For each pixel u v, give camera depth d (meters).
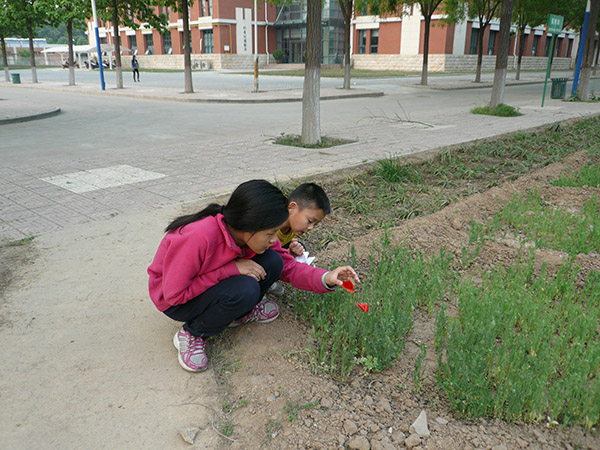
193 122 12.80
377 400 2.41
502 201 5.57
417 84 27.47
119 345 2.82
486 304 2.97
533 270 3.67
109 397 2.41
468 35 40.75
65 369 2.60
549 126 10.91
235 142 9.55
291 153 8.27
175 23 48.12
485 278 3.55
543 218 4.85
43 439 2.14
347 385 2.51
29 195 5.76
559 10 24.95
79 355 2.72
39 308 3.19
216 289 2.51
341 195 5.74
